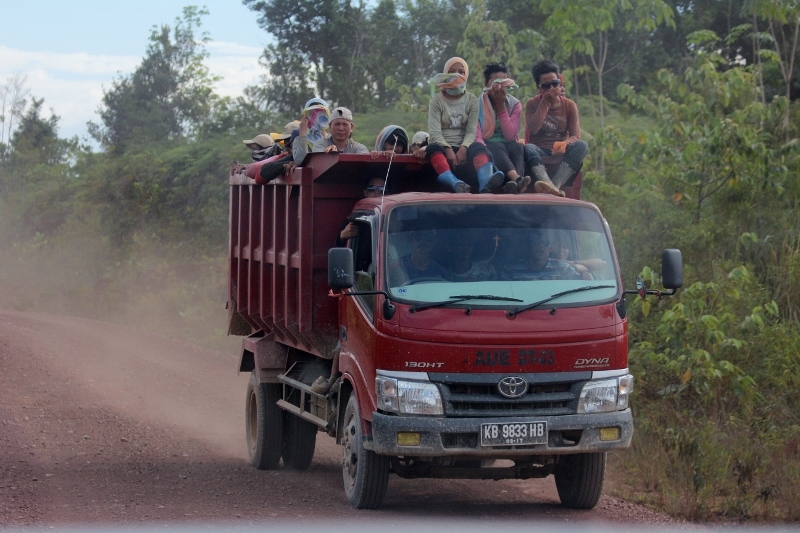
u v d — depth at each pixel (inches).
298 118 4165.8
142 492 960.3
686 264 1438.2
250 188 1228.5
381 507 884.6
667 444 1069.1
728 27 2618.1
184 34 6028.5
